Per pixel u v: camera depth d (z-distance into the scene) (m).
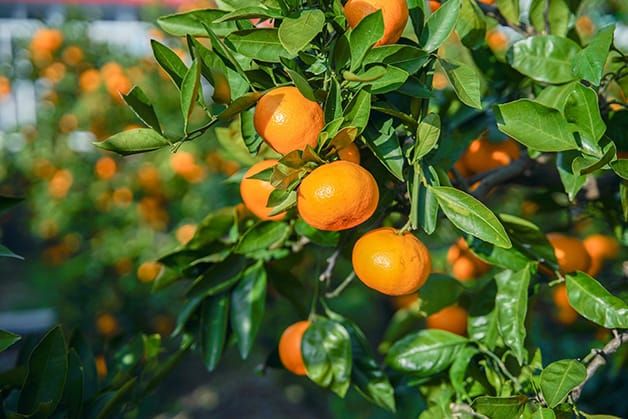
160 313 2.52
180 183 2.21
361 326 2.38
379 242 0.69
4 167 2.54
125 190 2.26
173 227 2.32
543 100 0.82
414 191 0.68
